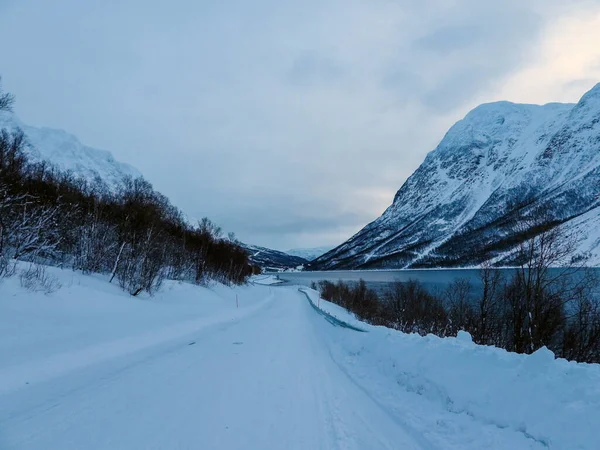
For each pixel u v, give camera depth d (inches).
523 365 181.6
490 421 165.2
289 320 836.6
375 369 303.6
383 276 4758.9
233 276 2279.8
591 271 439.8
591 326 455.2
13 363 277.3
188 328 588.4
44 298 456.1
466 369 209.6
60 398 229.0
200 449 157.6
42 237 674.2
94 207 932.6
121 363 334.3
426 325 890.7
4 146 895.7
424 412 199.6
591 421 130.2
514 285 468.1
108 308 546.9
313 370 323.9
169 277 1190.3
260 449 159.0
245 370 318.0
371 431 182.4
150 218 1150.3
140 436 170.2
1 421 187.9
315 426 187.9
